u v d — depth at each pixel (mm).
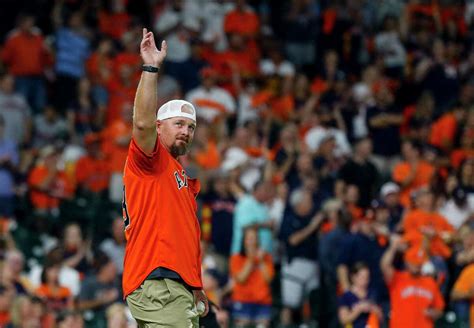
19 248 60656
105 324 49156
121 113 67250
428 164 65500
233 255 52531
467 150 72312
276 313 54625
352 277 48281
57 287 51000
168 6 78438
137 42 74188
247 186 61688
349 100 74000
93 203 63656
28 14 77875
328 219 54438
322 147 64938
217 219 57250
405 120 74500
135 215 25734
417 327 48969
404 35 84250
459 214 59719
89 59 73500
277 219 58750
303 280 54156
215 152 61906
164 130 26594
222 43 78312
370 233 51875
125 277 25844
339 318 48656
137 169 25688
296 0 81938
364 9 85312
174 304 25422
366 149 59969
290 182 61844
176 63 75312
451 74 79875
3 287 49062
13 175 63844
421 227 54156
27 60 72438
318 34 81062
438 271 53125
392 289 49562
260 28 81938
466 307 50625
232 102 72000
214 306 34438
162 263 25547
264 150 63656
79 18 74375
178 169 26406
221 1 79438
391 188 59969
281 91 75000
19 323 48156
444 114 75125
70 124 69938
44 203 63219
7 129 67688
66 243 54469
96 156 64875
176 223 25859
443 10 87312
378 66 79938
